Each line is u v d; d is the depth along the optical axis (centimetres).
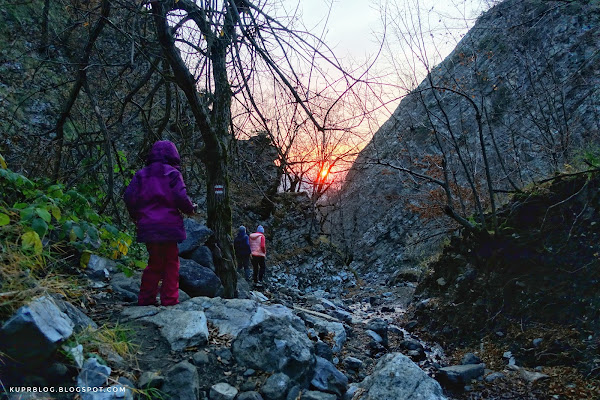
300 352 325
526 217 589
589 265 493
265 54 441
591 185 536
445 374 442
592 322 458
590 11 798
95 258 452
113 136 583
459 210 948
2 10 1074
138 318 350
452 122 1097
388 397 305
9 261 282
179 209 399
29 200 400
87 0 571
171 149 403
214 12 405
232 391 285
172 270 394
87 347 273
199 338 326
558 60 829
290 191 1730
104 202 552
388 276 1752
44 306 253
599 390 387
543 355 467
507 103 901
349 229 2448
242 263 1140
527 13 754
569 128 781
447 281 713
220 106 541
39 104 1035
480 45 847
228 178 573
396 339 604
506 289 571
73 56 662
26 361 234
